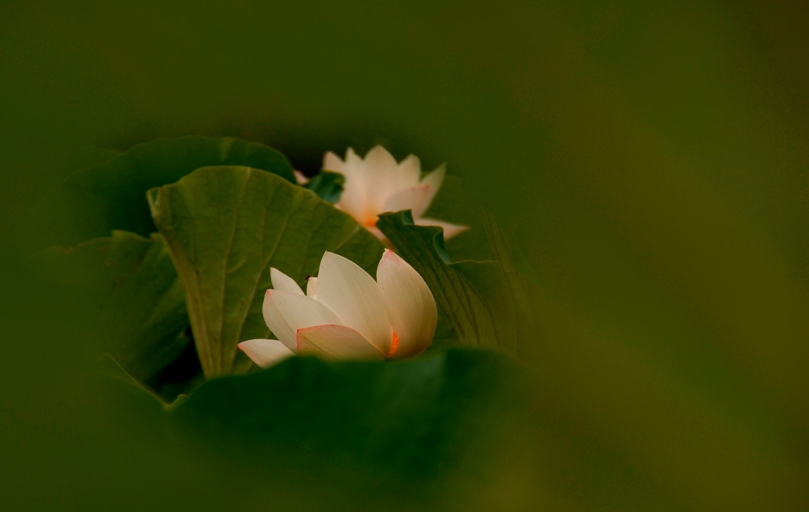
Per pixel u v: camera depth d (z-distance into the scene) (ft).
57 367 1.67
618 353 1.24
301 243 13.37
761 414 1.19
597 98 1.29
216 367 13.33
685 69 1.30
